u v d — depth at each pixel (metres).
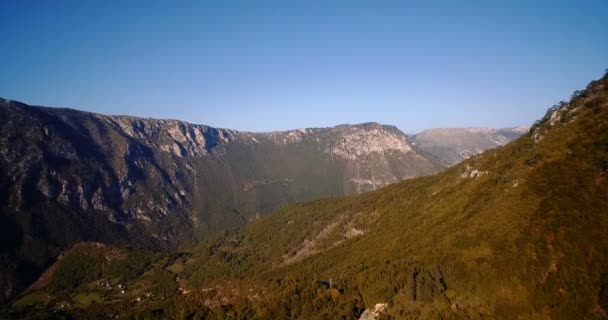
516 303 98.00
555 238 104.69
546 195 121.56
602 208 104.38
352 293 137.25
